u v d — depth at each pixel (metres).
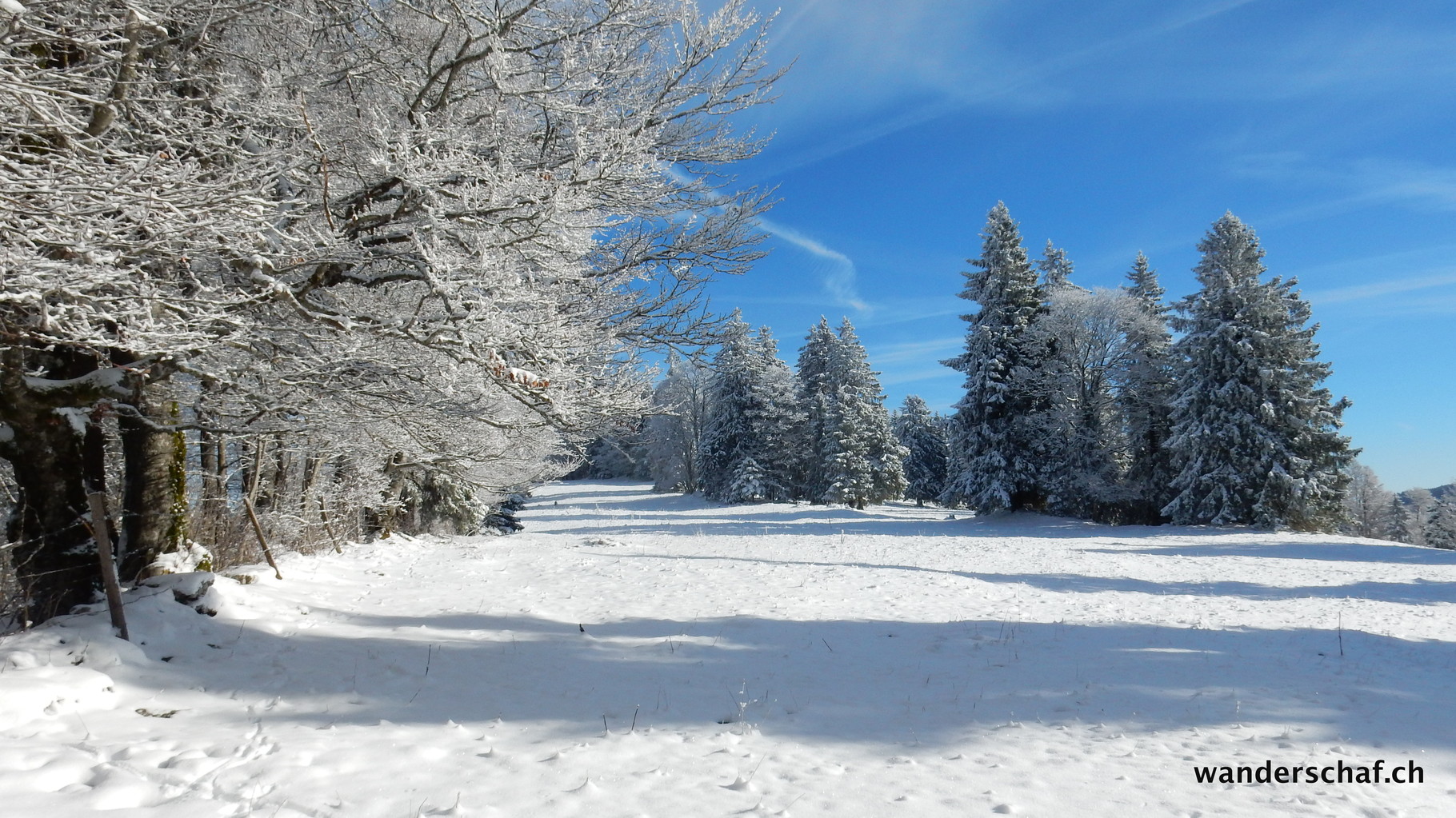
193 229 4.20
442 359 5.90
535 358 5.71
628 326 7.61
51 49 5.51
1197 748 4.52
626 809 3.51
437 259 5.12
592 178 5.75
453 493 22.47
